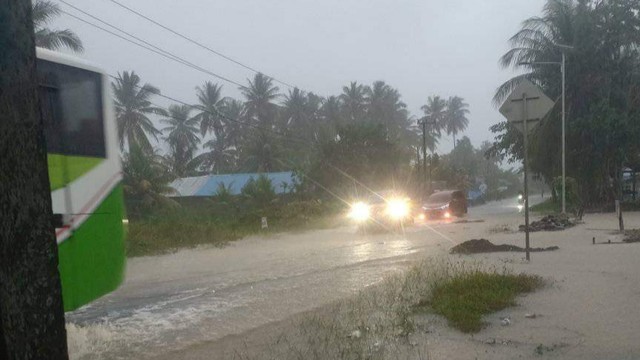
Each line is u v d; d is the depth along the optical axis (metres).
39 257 3.46
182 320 8.45
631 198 46.19
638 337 6.63
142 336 7.60
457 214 35.44
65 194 7.47
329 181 48.50
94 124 8.18
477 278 9.41
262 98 69.69
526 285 9.20
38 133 3.54
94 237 7.93
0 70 3.37
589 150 38.28
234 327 7.91
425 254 15.16
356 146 50.16
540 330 7.00
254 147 57.69
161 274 13.47
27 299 3.37
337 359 6.15
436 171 66.62
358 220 25.55
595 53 38.59
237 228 27.09
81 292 7.59
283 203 38.59
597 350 6.22
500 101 42.62
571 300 8.50
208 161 70.12
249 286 11.33
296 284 11.32
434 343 6.59
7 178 3.34
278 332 7.46
